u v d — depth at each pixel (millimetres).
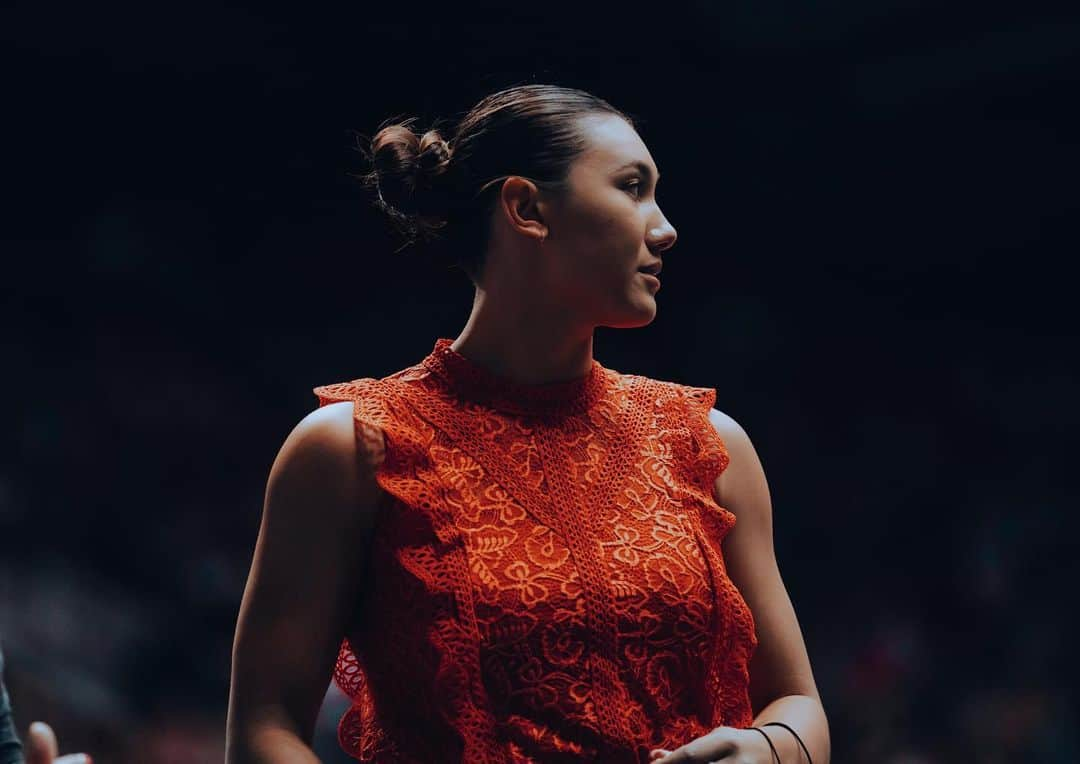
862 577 28828
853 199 31750
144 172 28828
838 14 27125
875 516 30234
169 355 28125
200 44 26109
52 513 24359
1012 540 28531
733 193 30500
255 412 28578
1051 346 33938
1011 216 32438
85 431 26266
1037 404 33125
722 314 32906
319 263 30000
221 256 29609
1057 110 30312
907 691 21609
